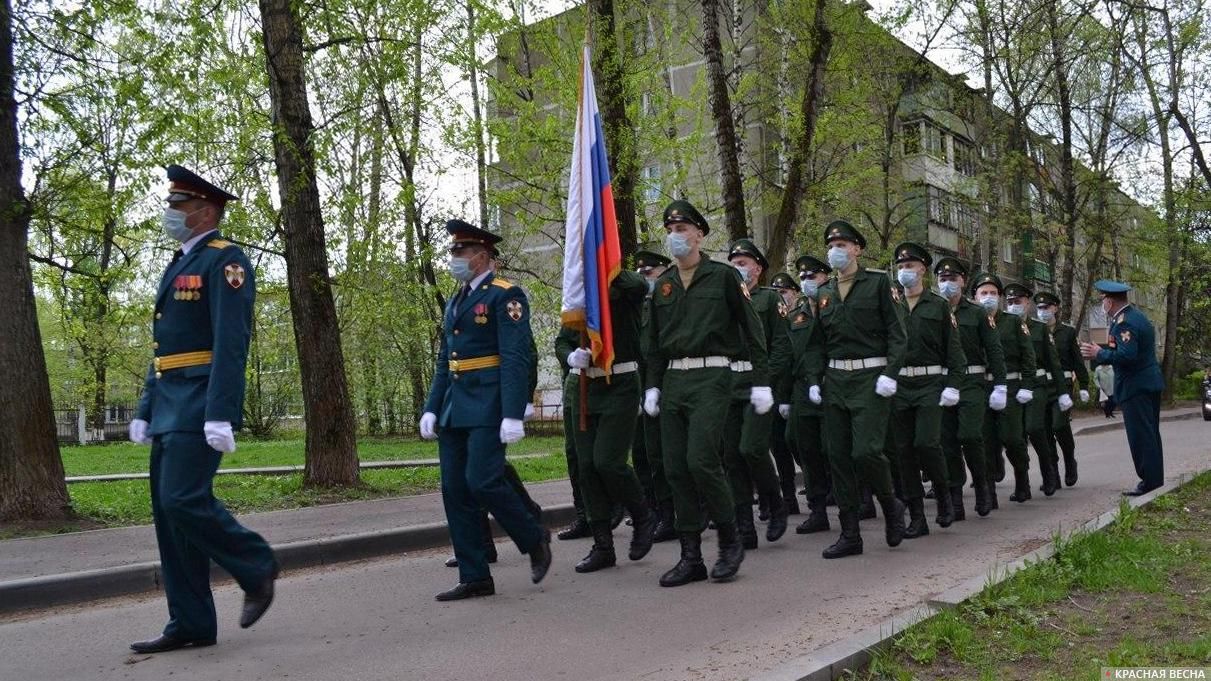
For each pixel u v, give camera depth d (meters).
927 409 8.87
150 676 4.84
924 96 30.16
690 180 23.89
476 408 6.29
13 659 5.22
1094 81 26.47
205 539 5.03
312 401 11.78
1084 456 16.84
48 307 30.05
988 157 30.09
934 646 4.75
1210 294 33.97
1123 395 10.45
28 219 9.49
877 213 28.61
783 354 8.78
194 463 4.96
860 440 7.76
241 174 14.24
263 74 13.08
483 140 18.12
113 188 10.83
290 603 6.47
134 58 10.79
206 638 5.36
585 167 7.13
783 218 15.88
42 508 9.15
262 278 16.28
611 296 7.17
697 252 6.82
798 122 17.23
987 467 10.02
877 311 7.79
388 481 12.93
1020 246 40.69
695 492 6.83
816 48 16.28
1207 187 22.69
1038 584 5.95
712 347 6.70
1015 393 10.86
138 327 27.61
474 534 6.54
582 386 7.10
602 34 14.37
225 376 4.91
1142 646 4.72
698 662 4.91
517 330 6.26
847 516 7.86
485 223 20.62
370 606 6.34
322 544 8.01
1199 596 5.72
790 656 4.97
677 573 6.77
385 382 27.81
